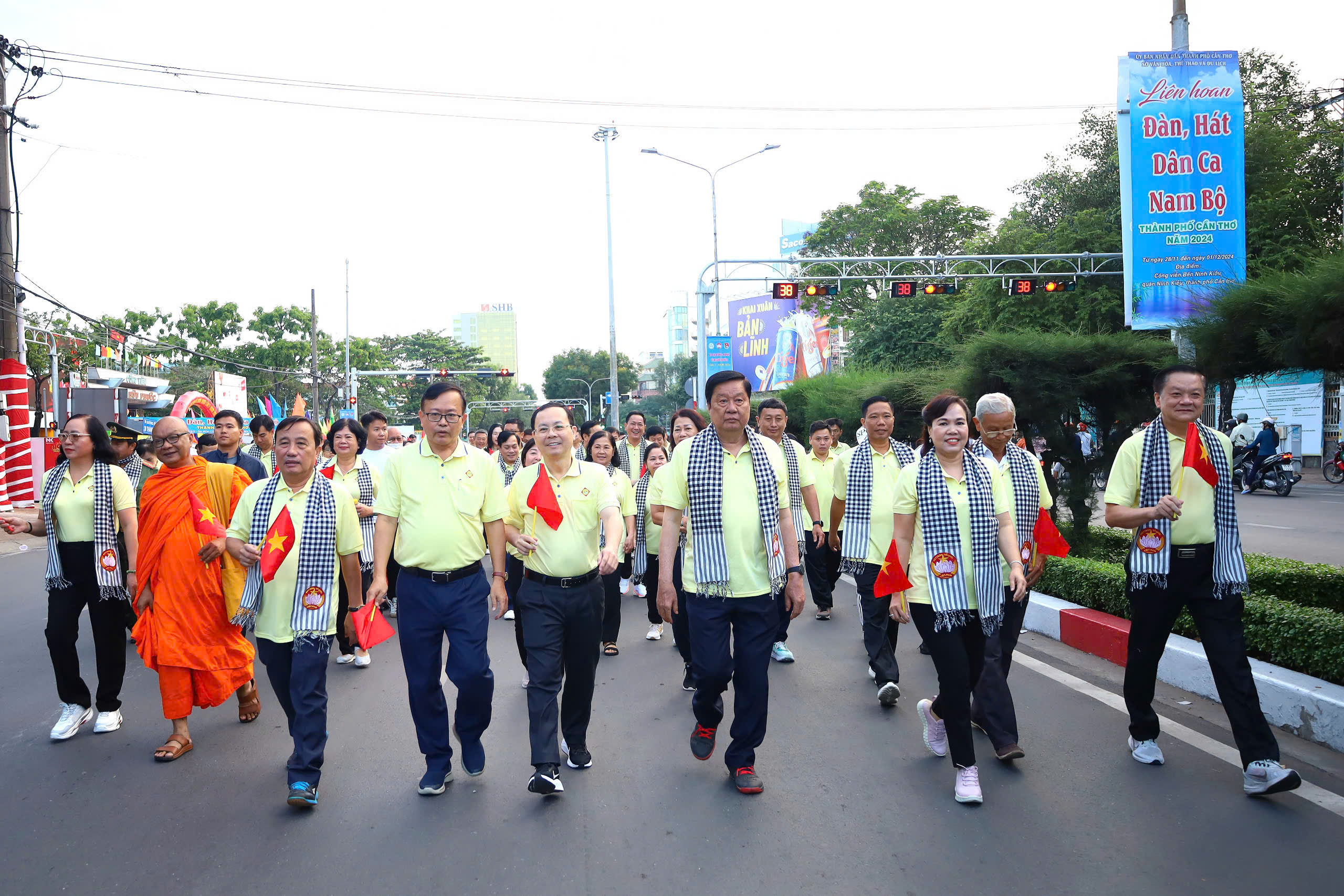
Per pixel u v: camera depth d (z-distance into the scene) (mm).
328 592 4137
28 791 4266
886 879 3242
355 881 3322
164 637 4617
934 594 3906
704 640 4066
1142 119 11711
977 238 29578
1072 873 3236
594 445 7172
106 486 5004
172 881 3357
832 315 33031
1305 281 5492
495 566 4262
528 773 4359
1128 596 4195
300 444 4223
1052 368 8539
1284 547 11102
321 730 4066
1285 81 21422
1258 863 3264
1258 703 3844
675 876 3307
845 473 6348
